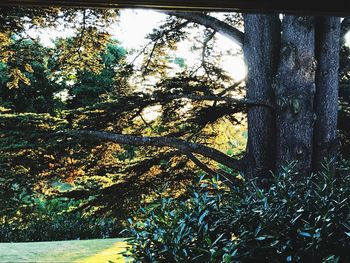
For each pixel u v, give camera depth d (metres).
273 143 7.93
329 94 7.66
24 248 10.21
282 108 7.58
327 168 3.84
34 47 9.09
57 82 15.86
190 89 8.72
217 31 8.53
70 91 15.98
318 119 7.68
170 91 8.68
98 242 11.15
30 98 15.70
